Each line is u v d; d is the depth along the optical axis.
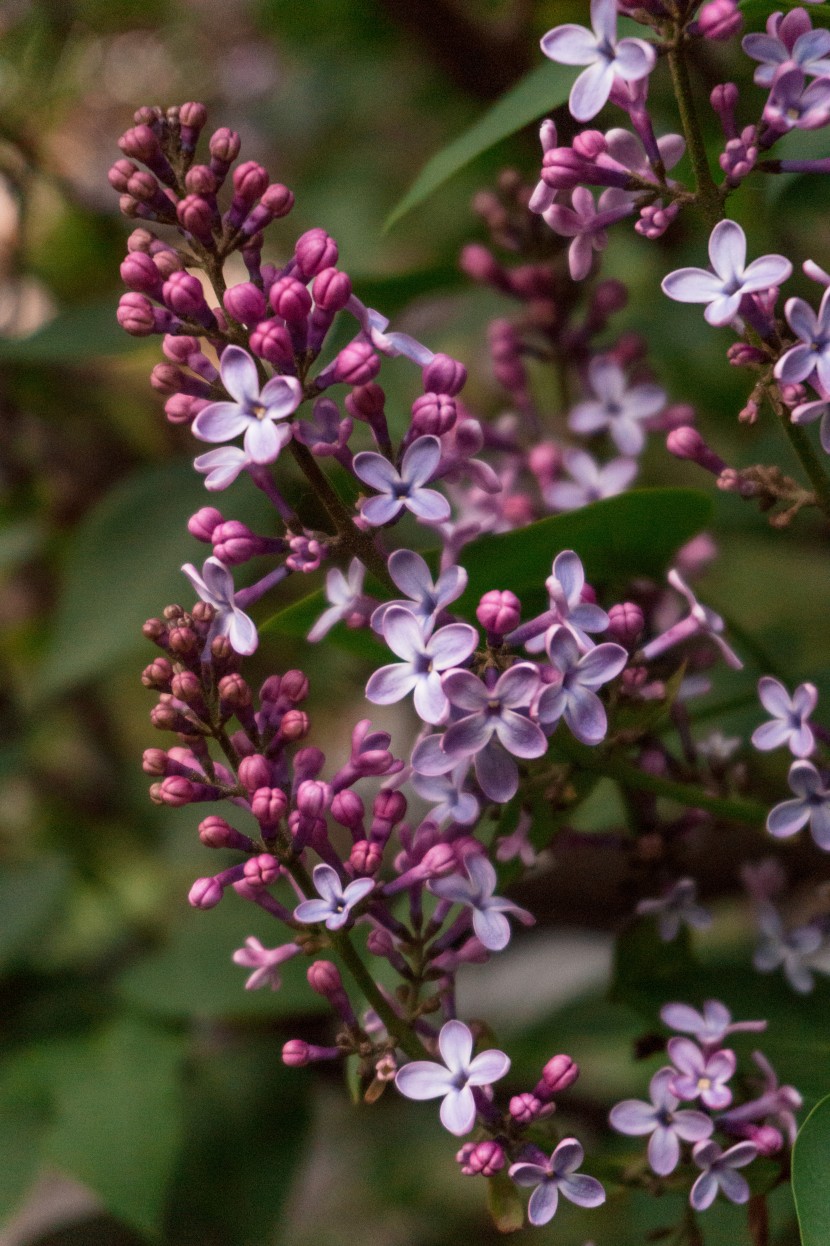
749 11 0.57
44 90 0.91
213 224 0.53
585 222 0.54
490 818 0.56
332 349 0.62
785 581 0.83
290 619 0.58
